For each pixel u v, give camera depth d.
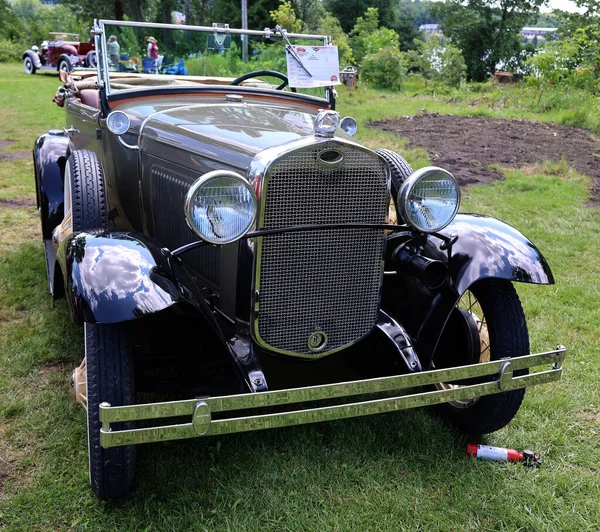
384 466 2.75
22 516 2.37
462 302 4.04
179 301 2.34
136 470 2.63
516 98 17.19
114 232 2.60
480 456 2.83
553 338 4.00
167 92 3.79
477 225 2.97
